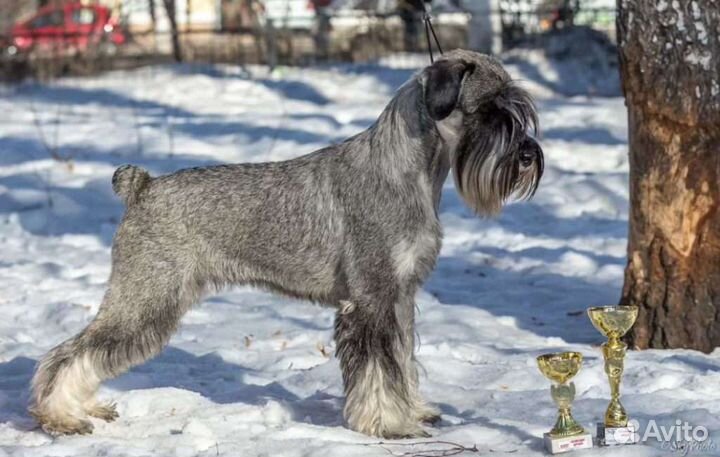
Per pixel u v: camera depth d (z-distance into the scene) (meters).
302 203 7.40
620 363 6.82
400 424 7.14
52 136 19.06
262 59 28.81
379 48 29.12
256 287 7.68
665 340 9.26
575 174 16.20
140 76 26.52
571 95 23.20
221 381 8.62
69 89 24.86
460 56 7.30
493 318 10.60
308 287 7.48
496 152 7.13
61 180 16.36
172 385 8.51
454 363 8.86
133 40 31.16
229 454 6.75
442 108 6.96
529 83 23.91
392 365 7.16
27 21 31.84
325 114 20.70
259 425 7.38
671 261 9.16
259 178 7.52
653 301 9.28
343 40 30.66
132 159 17.50
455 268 12.60
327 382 8.45
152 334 7.41
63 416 7.31
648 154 9.16
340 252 7.32
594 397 7.93
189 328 10.29
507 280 12.11
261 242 7.45
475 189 7.21
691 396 7.79
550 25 27.61
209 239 7.48
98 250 13.40
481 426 7.25
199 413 7.70
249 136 18.75
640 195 9.26
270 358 9.28
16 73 27.27
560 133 18.70
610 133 18.62
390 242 7.14
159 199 7.46
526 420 7.47
